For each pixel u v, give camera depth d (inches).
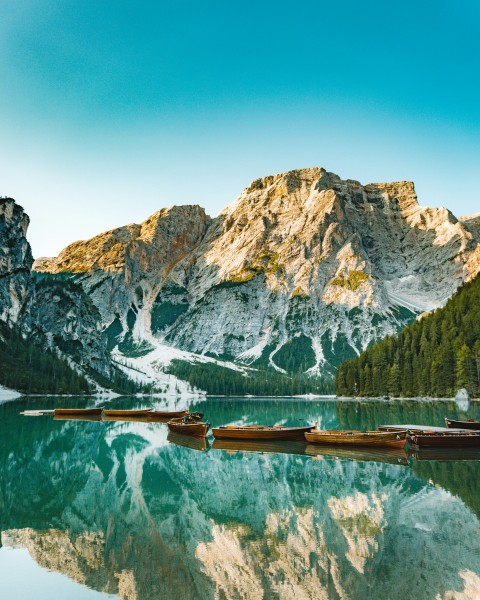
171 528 1288.1
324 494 1612.9
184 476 1916.8
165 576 986.1
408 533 1215.6
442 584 932.6
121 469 2063.2
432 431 2647.6
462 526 1262.3
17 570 1021.2
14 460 2237.9
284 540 1186.6
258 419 4665.4
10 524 1321.4
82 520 1359.5
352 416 4566.9
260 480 1836.9
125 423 4229.8
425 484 1728.6
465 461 2201.0
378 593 902.4
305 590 915.4
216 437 2982.3
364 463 2166.6
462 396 6599.4
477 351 6574.8
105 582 964.6
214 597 890.7
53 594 908.6
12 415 4734.3
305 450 2571.4
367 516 1363.2
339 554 1091.3
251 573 1003.3
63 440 2970.0
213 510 1450.5
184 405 7652.6
